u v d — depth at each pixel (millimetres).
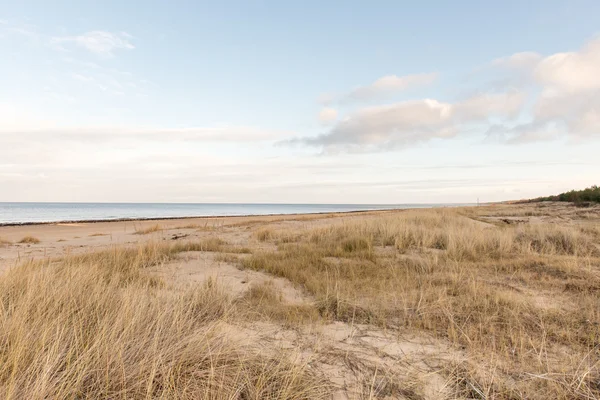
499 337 3725
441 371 3010
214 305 4605
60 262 7609
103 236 18203
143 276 6262
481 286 5617
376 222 14398
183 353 2801
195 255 9570
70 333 3010
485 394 2584
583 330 3885
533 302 4816
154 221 33688
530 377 2867
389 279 6449
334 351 3404
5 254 11102
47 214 67250
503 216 21328
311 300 5383
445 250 9602
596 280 5891
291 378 2676
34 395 2125
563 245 9789
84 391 2430
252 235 15469
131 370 2602
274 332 3908
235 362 2941
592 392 2641
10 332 2775
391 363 3164
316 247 10609
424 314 4402
